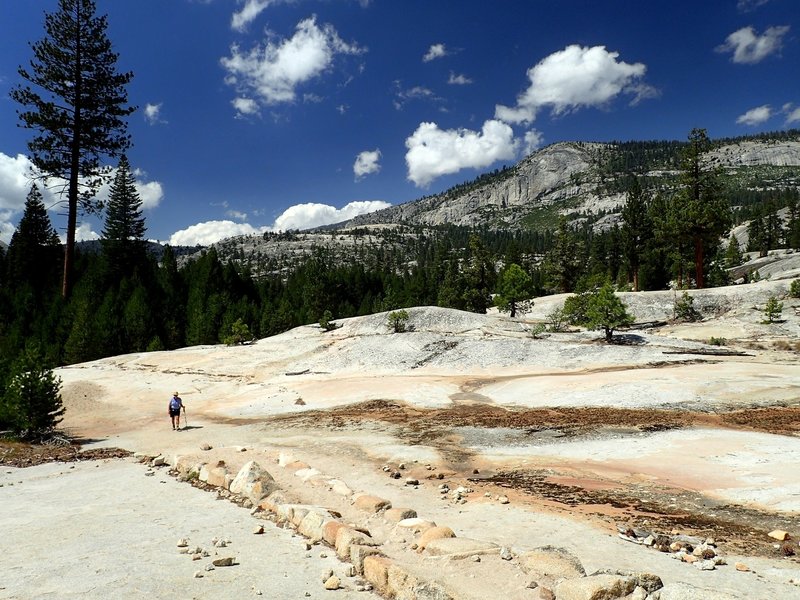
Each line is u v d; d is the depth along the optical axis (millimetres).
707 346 35688
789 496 9570
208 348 49250
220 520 8656
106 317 58688
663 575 6051
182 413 26641
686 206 59312
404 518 8227
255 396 31078
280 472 11945
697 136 62188
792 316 43250
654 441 15266
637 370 28969
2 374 23797
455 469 13594
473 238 77438
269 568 6301
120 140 57625
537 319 54875
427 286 100500
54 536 7691
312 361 40844
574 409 21984
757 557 6809
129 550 6918
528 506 9617
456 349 39094
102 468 14961
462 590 5379
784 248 138875
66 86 53469
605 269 116688
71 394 31688
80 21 53094
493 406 24297
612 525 8328
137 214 84688
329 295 88188
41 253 81625
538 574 5773
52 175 54375
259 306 87625
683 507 9359
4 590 5402
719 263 78125
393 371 36156
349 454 15820
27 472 14602
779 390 21547
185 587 5574
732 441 14391
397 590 5449
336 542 7012
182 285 83875
